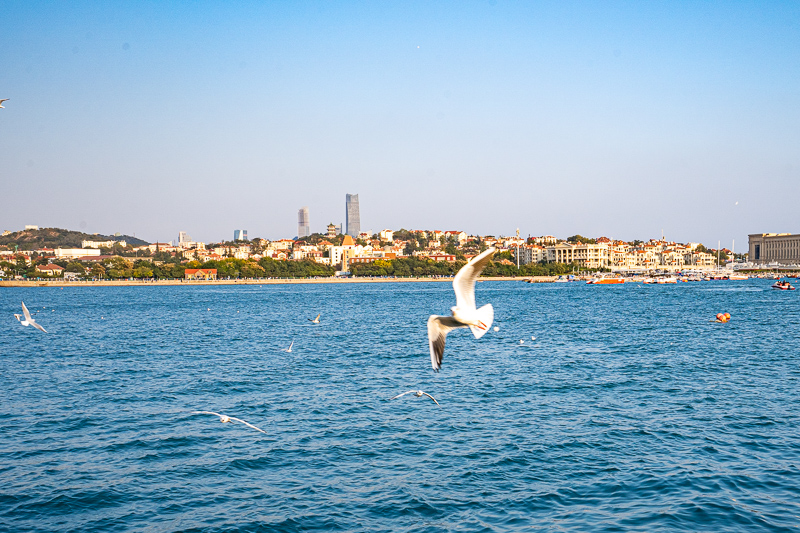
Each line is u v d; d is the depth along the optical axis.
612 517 27.12
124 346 79.81
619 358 65.19
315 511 28.20
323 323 110.06
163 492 30.17
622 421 40.12
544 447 35.41
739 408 42.84
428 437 37.50
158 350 75.44
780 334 85.19
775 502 28.00
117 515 27.98
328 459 34.19
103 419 42.06
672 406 43.75
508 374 56.19
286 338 87.00
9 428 40.00
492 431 38.53
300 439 37.44
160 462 33.91
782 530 25.69
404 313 132.88
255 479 31.66
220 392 50.06
